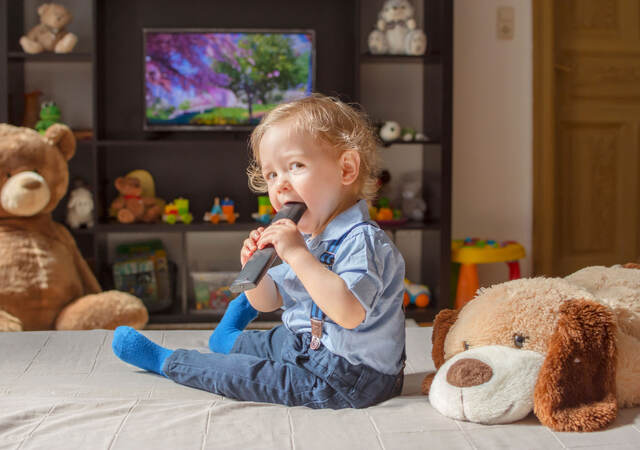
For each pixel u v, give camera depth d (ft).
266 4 10.10
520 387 3.10
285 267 4.03
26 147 7.79
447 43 9.23
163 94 9.72
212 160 10.28
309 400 3.68
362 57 9.39
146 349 4.12
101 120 9.54
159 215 9.82
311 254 3.51
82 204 9.36
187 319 9.34
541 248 10.55
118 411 3.20
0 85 8.89
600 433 2.97
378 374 3.71
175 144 9.29
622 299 3.58
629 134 10.82
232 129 9.84
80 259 8.39
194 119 9.80
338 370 3.65
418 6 10.32
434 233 9.74
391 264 3.73
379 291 3.58
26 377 4.00
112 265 9.84
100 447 2.84
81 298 7.66
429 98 9.95
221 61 9.73
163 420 3.12
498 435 2.96
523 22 10.34
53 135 8.10
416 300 9.64
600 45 10.59
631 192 10.91
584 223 10.88
